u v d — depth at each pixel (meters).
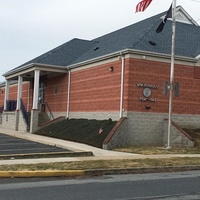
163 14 26.52
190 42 24.61
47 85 30.86
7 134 25.03
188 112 22.22
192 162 13.73
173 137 20.16
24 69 28.38
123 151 17.61
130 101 20.34
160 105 21.23
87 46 31.09
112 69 21.95
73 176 10.86
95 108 23.42
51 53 28.66
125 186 9.31
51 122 26.41
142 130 20.56
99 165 12.14
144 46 21.39
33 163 12.41
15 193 8.13
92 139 19.75
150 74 21.03
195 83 22.58
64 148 17.88
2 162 12.66
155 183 9.86
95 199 7.67
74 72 26.55
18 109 28.64
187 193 8.54
